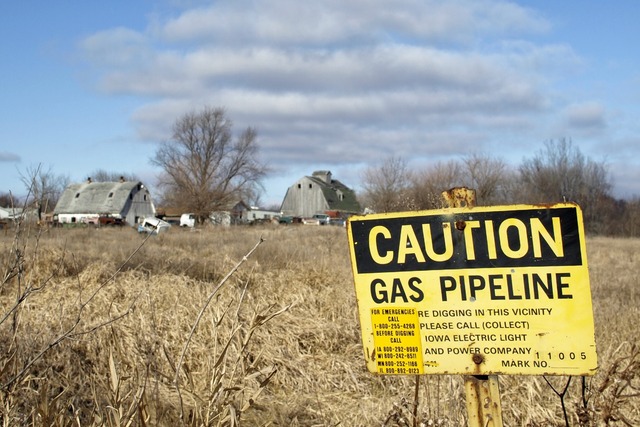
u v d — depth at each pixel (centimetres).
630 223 4619
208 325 753
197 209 6381
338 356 752
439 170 3934
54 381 520
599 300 1115
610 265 2041
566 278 266
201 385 565
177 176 6444
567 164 4741
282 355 716
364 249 288
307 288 1012
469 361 276
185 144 6456
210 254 1792
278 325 798
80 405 493
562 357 266
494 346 274
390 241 285
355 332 828
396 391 639
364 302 288
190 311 797
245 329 734
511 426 529
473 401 282
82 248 1628
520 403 559
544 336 268
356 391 662
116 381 373
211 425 360
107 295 884
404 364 283
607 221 4734
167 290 923
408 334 283
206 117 6425
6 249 992
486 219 274
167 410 462
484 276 275
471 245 276
